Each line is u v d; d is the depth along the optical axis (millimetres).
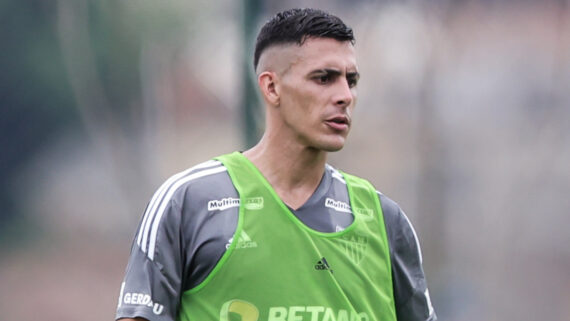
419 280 13195
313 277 12141
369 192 12984
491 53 77062
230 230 12031
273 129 12562
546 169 75938
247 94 26766
